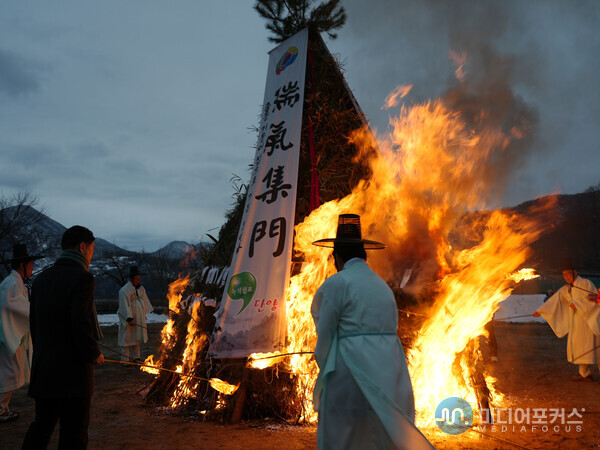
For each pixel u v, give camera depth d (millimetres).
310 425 4445
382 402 2436
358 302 2648
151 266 29625
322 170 5273
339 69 5855
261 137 5332
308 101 5512
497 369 7551
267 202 4777
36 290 3070
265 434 4156
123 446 3873
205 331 5242
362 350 2555
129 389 6344
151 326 16891
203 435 4152
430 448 2441
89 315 2992
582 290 6477
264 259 4512
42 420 2932
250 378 4656
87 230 3299
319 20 6020
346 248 2902
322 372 2633
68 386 2908
